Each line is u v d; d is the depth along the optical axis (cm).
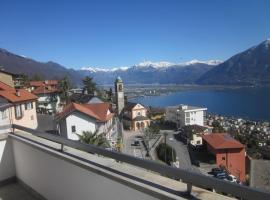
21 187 675
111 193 380
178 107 8262
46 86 7338
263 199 233
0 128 722
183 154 4484
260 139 6203
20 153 663
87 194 431
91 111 3897
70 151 502
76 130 3600
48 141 600
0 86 3316
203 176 282
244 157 3897
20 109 3181
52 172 527
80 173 439
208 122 9038
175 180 337
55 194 532
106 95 9512
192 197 291
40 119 4469
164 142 5066
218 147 3928
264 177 1819
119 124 5741
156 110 10138
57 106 6906
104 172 381
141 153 4312
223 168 3275
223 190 266
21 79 6844
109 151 411
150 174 362
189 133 5831
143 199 331
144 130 6781
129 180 345
